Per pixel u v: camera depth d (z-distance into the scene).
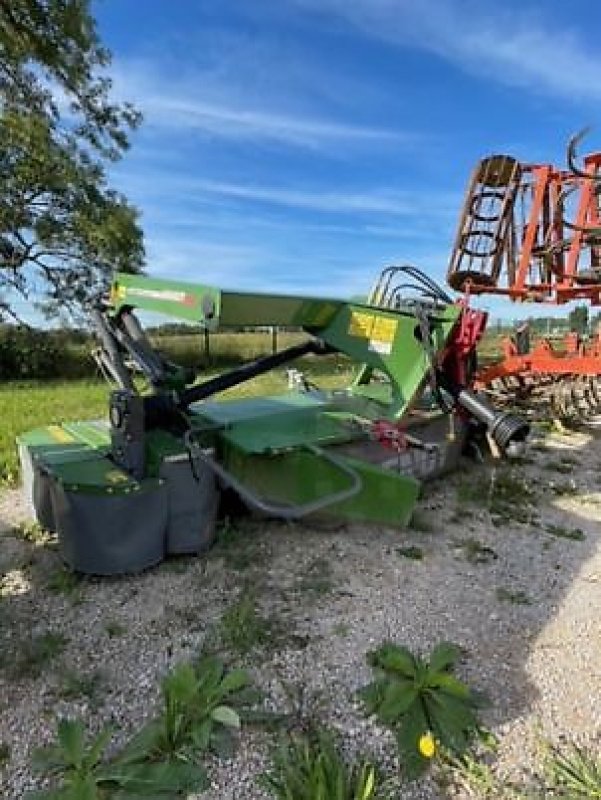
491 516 3.98
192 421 3.45
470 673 2.40
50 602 2.86
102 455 3.26
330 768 1.84
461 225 5.87
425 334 3.46
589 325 7.81
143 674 2.37
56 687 2.29
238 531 3.54
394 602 2.91
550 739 2.07
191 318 3.03
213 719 2.06
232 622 2.67
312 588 3.00
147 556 3.03
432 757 1.97
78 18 15.48
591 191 5.64
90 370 18.30
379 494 3.30
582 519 4.02
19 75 15.97
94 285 17.97
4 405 8.52
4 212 16.58
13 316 17.41
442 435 4.46
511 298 6.10
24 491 3.93
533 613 2.86
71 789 1.75
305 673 2.38
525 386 6.95
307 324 3.50
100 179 17.77
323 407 4.15
